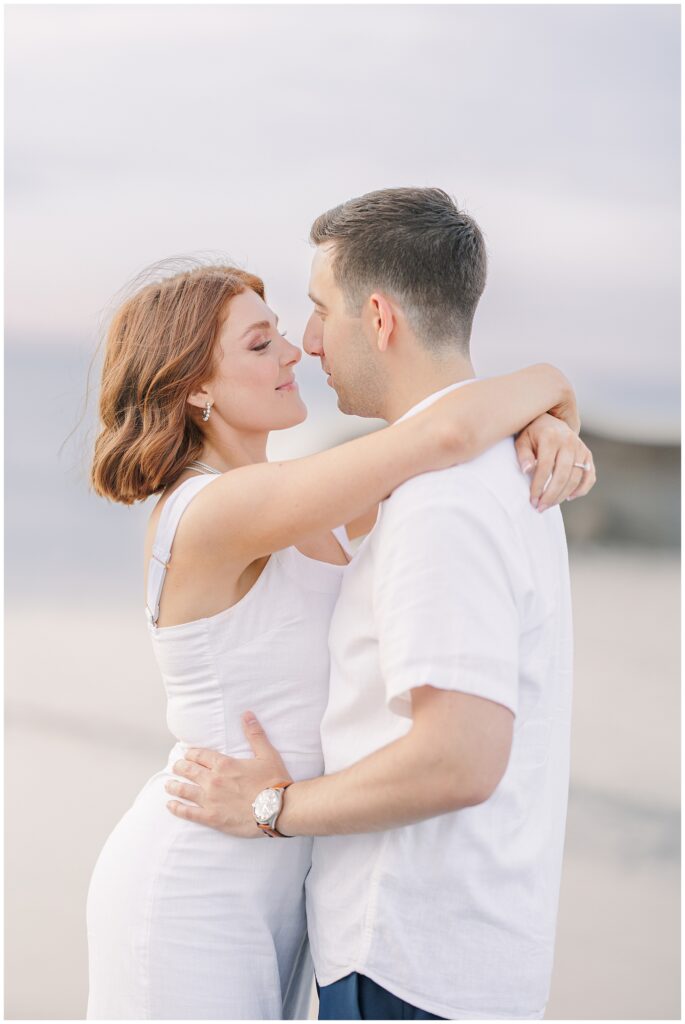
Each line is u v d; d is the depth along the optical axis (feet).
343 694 4.52
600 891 14.34
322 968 4.55
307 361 18.22
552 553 4.52
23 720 18.04
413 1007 4.29
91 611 20.03
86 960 12.68
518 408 4.40
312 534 4.42
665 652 19.44
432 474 4.16
